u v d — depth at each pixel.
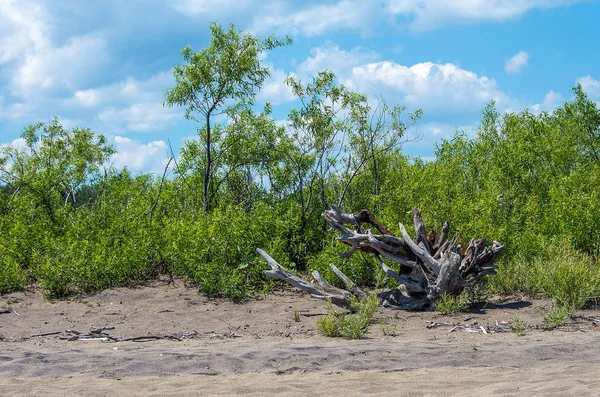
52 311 11.52
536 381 5.91
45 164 19.89
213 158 17.66
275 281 13.56
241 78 16.48
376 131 16.72
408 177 16.61
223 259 13.02
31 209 15.99
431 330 9.42
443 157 19.86
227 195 17.83
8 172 17.75
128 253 13.27
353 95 16.75
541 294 11.74
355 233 11.64
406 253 11.39
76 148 20.89
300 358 7.25
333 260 13.38
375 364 6.96
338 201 16.81
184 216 15.85
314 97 16.78
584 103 21.67
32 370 6.84
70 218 16.06
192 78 16.22
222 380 6.34
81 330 10.03
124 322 10.61
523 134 18.98
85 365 7.02
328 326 9.17
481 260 11.24
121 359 7.29
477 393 5.50
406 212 15.02
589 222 14.39
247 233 13.62
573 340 8.26
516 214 15.13
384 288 12.95
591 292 10.86
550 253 12.62
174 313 11.23
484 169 18.30
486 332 9.12
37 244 14.20
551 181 17.52
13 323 10.59
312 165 17.61
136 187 17.80
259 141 17.59
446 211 14.50
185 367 6.91
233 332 9.70
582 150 20.39
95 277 12.95
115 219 14.93
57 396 5.68
